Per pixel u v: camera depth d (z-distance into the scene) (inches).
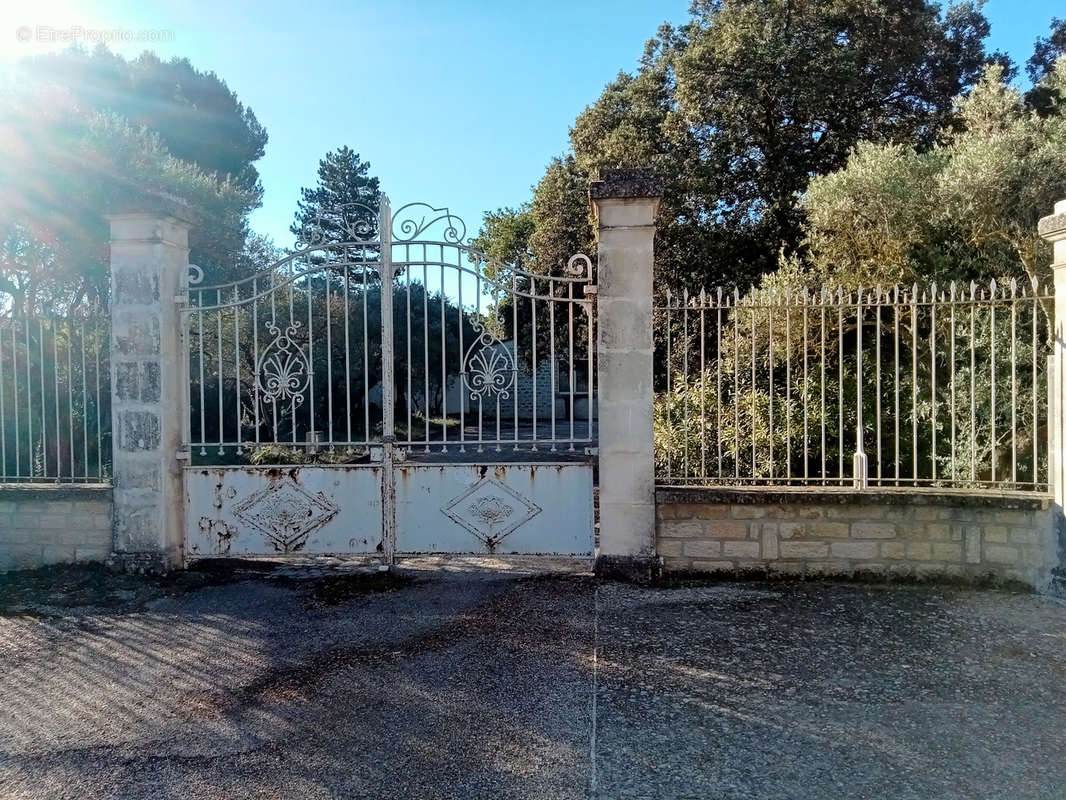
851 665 146.8
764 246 564.7
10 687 141.5
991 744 114.6
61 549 221.8
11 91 394.3
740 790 102.5
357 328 481.4
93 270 401.1
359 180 1046.4
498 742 117.4
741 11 585.0
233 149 913.5
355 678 143.9
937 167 331.6
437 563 230.8
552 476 211.3
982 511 194.9
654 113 619.2
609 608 183.8
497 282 214.2
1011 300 201.3
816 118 562.9
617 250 203.8
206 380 383.9
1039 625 168.4
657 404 301.9
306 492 217.0
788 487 208.4
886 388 306.5
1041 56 676.1
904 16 574.2
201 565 228.8
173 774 108.6
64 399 307.6
